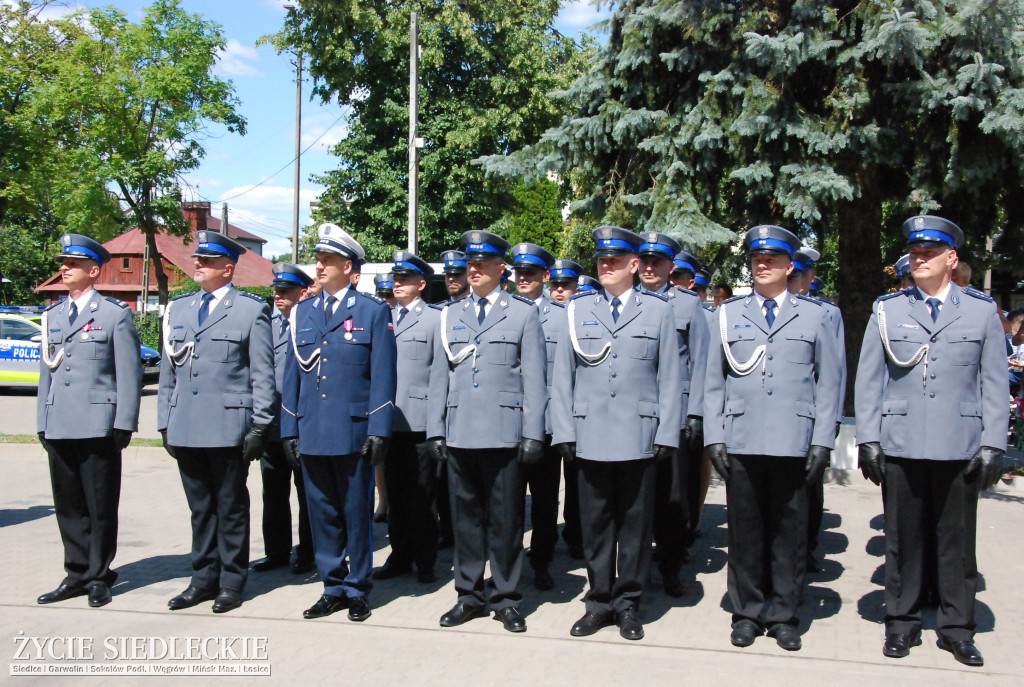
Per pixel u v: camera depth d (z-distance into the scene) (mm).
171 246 48250
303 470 5016
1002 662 4258
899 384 4453
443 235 23109
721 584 5602
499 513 4836
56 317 5207
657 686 3959
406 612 5023
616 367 4660
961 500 4340
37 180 19656
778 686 3961
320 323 5047
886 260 11586
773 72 7910
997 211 9055
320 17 22734
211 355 5023
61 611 4953
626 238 4730
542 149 9453
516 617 4723
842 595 5336
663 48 8617
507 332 4914
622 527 4676
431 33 22359
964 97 7434
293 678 4039
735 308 4691
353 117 24375
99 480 5102
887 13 7473
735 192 9219
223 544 5047
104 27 19109
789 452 4391
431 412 5059
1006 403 4316
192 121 19453
